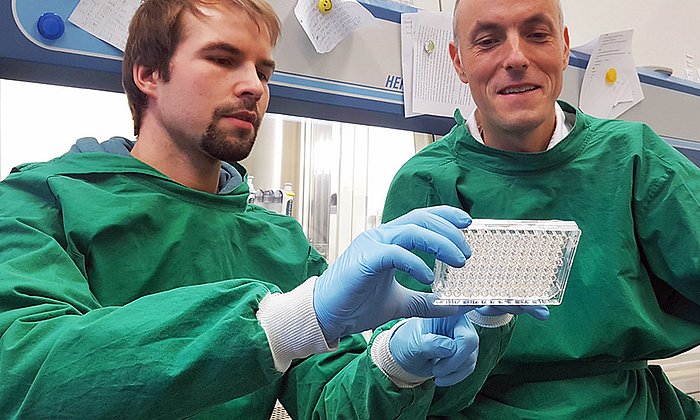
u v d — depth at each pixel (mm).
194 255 758
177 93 734
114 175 749
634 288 837
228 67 743
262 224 875
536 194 890
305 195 1686
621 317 812
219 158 756
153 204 737
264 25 778
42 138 1302
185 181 797
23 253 623
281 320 495
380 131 1579
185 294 517
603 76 1407
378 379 606
